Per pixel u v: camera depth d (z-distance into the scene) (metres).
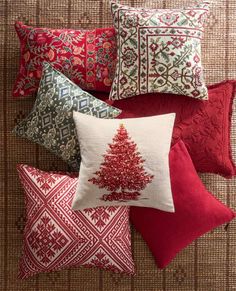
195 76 1.79
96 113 1.80
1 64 2.02
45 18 2.03
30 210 1.82
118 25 1.81
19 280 2.04
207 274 2.06
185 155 1.83
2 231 2.03
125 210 1.87
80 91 1.83
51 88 1.80
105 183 1.72
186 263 2.05
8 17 2.02
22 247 1.92
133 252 2.03
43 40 1.84
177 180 1.82
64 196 1.81
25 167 1.85
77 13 2.03
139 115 1.87
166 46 1.76
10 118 2.03
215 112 1.86
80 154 1.82
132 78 1.80
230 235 2.05
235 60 2.03
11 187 2.03
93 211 1.82
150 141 1.71
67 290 2.04
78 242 1.80
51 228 1.79
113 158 1.70
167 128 1.75
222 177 2.04
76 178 1.86
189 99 1.87
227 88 1.88
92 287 2.04
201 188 1.86
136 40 1.77
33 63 1.86
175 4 2.03
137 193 1.75
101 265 1.88
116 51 1.86
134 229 2.02
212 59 2.03
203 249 2.05
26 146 2.03
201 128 1.86
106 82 1.87
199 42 1.82
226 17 2.03
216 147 1.86
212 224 1.88
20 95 1.92
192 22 1.79
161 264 1.95
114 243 1.83
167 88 1.80
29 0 2.02
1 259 2.04
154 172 1.72
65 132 1.81
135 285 2.05
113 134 1.71
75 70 1.85
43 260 1.81
